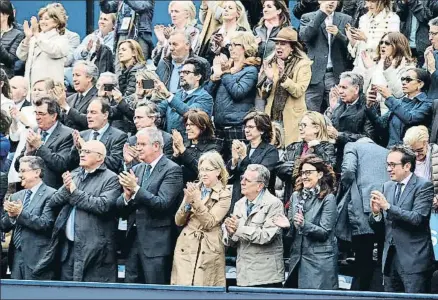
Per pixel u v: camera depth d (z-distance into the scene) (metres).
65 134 36.56
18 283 34.47
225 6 37.47
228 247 34.28
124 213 34.34
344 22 36.72
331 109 35.09
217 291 32.44
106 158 35.75
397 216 32.19
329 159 33.91
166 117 36.41
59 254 34.84
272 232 32.19
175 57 37.44
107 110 36.28
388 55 35.25
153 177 34.28
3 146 36.72
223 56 36.59
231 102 35.72
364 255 32.97
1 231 35.56
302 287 32.34
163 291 32.78
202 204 32.66
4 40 39.62
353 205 33.12
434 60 34.53
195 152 35.03
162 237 33.91
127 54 37.88
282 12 37.16
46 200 35.28
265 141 34.38
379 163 33.28
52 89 37.47
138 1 39.03
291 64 35.81
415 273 32.19
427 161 32.94
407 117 33.91
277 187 34.44
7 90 37.88
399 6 36.41
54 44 38.91
